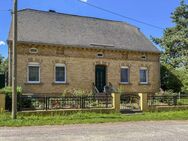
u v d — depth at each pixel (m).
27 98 18.81
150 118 19.34
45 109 19.06
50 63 26.98
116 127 15.66
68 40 28.25
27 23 28.23
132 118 19.05
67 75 27.67
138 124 17.00
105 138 12.48
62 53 27.56
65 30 29.53
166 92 29.92
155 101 23.30
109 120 17.91
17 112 17.83
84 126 15.76
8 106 18.69
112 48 29.66
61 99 19.69
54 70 27.11
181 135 13.52
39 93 26.31
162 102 23.67
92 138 12.40
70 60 27.88
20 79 25.59
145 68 31.78
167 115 20.69
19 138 12.09
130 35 33.19
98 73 29.31
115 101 21.03
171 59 40.03
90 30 31.12
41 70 26.53
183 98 25.08
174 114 21.30
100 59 29.27
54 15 30.83
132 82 30.83
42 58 26.64
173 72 33.75
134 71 31.06
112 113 20.67
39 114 18.42
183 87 33.25
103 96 21.12
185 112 22.48
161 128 15.60
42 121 16.55
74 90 26.77
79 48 28.25
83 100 20.39
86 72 28.52
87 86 28.47
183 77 33.78
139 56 31.50
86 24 31.77
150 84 31.91
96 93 27.03
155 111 22.69
